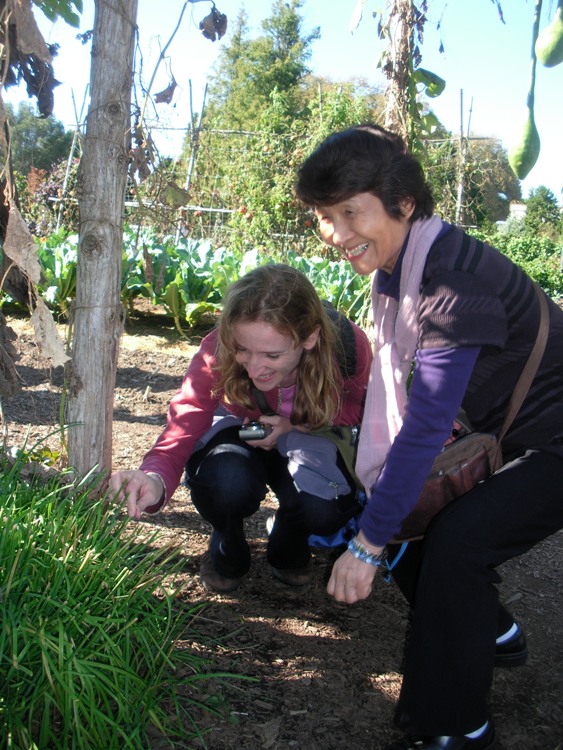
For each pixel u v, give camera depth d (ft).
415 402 4.86
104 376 7.16
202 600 7.46
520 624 7.61
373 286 6.14
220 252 24.77
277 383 6.38
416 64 11.34
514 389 5.18
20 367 16.08
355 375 6.93
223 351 6.42
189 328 22.06
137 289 21.40
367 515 5.16
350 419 7.28
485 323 4.71
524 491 5.06
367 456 6.07
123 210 7.04
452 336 4.71
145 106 7.06
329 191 4.87
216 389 6.75
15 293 7.49
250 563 8.14
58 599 5.29
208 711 5.74
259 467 7.23
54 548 5.65
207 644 6.69
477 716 5.13
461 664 5.00
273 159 39.63
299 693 6.19
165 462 6.73
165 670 6.09
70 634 5.14
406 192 4.92
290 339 5.94
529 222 81.20
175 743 5.33
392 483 4.98
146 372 17.24
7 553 5.37
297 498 6.97
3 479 6.70
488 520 4.99
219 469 6.93
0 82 6.27
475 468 5.32
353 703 6.13
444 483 5.32
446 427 4.82
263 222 38.78
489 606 5.03
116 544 6.05
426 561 5.05
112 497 7.04
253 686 6.21
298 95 116.16
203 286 21.89
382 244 5.15
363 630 7.29
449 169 38.81
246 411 7.25
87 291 6.94
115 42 6.51
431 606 5.02
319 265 24.41
